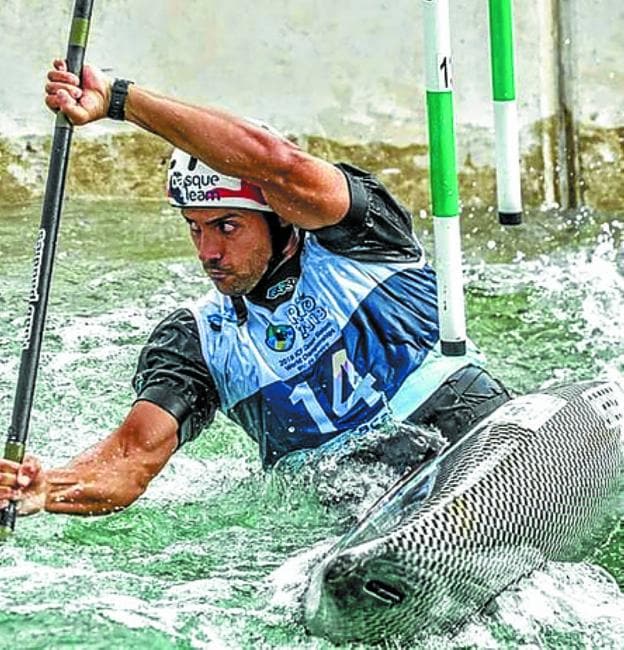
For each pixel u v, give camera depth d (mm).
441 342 14828
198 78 28125
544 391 14266
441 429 14586
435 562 11953
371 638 12258
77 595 13562
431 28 15359
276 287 14359
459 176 27844
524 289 23125
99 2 27906
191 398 14531
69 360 20109
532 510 12688
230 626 12938
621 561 13797
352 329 14484
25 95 28234
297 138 28125
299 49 27875
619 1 27312
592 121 27609
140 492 14125
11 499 13445
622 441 14000
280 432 14922
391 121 27906
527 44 27469
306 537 14727
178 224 26766
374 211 14266
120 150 28312
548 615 12758
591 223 26672
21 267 24297
